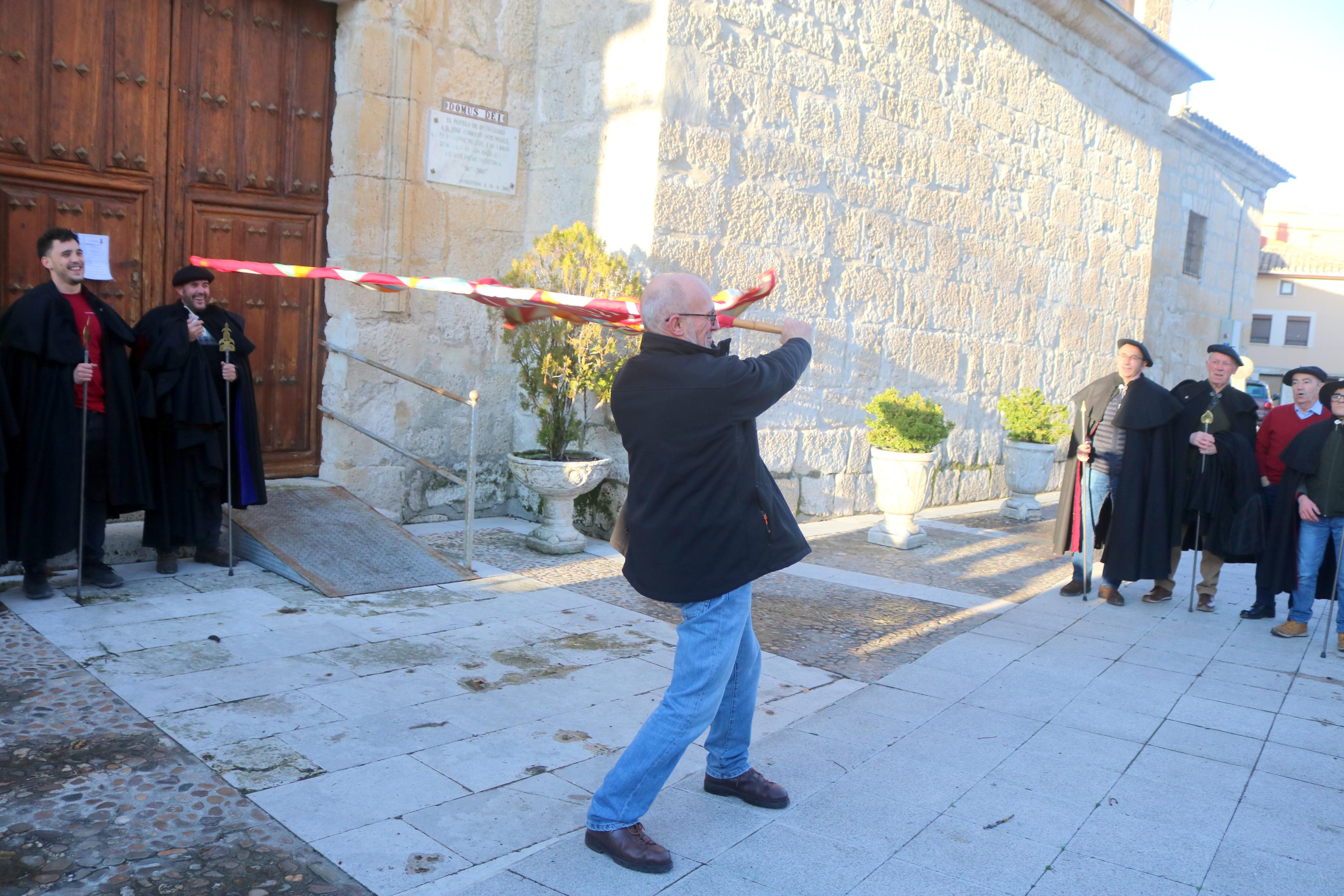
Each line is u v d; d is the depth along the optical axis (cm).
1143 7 1385
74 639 440
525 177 782
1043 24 1098
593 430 743
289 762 336
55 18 556
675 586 281
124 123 588
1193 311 1734
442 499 760
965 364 1051
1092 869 294
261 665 427
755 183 780
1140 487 624
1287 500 577
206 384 527
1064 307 1206
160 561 556
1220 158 1719
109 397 505
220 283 642
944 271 998
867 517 929
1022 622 589
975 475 1088
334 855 280
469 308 755
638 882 273
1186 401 628
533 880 271
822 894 272
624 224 721
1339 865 303
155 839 281
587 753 361
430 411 741
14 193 550
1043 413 973
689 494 281
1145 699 457
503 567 640
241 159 644
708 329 293
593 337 678
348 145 675
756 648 320
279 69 657
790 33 794
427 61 701
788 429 845
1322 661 530
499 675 438
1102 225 1268
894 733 401
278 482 675
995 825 321
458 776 336
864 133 879
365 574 572
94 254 582
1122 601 641
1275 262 3512
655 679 446
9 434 464
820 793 340
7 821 285
